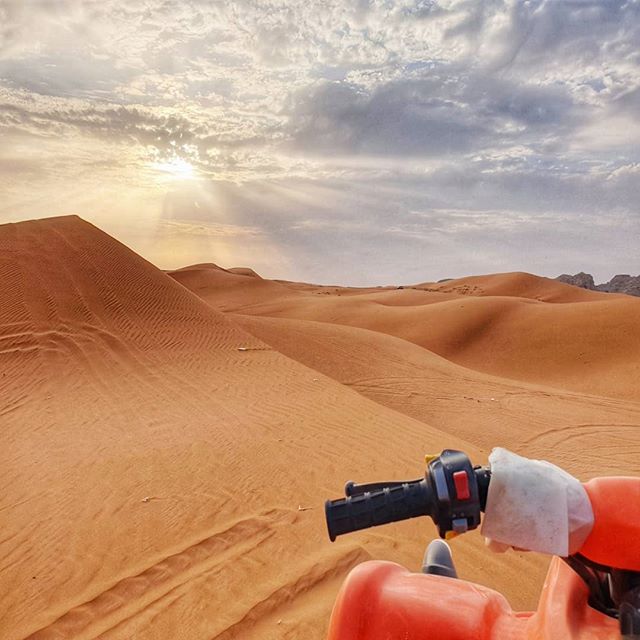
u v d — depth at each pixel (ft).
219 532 24.08
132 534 24.40
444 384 92.89
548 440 66.03
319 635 16.39
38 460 34.86
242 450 35.73
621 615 4.19
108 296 92.94
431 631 5.07
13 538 24.41
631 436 68.64
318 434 39.73
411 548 22.33
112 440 38.86
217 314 96.48
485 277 477.77
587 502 4.10
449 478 3.92
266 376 62.49
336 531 4.09
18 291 88.43
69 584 20.63
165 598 18.99
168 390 55.42
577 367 156.46
